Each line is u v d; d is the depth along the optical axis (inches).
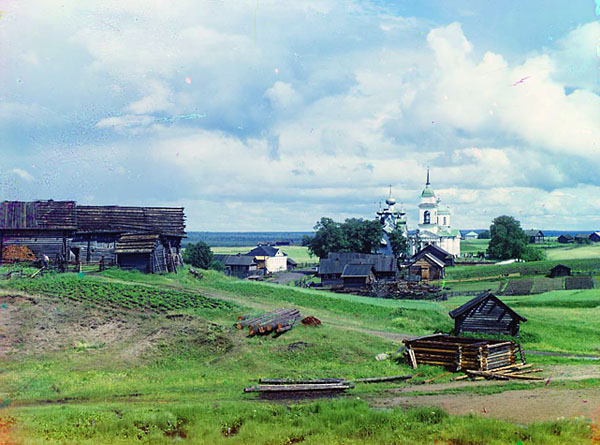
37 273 1817.2
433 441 629.3
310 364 1083.3
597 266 3865.7
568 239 7130.9
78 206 2218.3
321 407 748.0
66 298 1502.2
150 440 645.3
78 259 2139.5
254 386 871.7
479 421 671.8
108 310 1403.8
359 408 740.7
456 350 1032.8
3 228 1945.1
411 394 842.2
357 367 1059.9
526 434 634.2
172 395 842.2
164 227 2335.1
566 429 644.1
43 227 1994.3
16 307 1379.2
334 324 1524.4
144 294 1631.4
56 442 629.9
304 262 6761.8
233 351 1139.3
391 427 676.7
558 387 868.6
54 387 888.9
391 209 5949.8
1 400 815.1
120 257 2167.8
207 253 4589.1
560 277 3348.9
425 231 6437.0
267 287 2071.9
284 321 1364.4
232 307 1590.8
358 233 4439.0
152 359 1090.7
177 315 1382.9
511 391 848.9
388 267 3169.3
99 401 812.6
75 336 1216.2
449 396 824.3
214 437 656.4
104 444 631.8
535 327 1510.8
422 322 1699.1
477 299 1390.3
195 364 1085.1
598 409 735.1
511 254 5403.5
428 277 3690.9
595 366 1066.1
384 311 1831.9
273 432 662.5
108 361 1069.1
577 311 1972.2
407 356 1090.7
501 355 1046.4
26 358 1071.0
